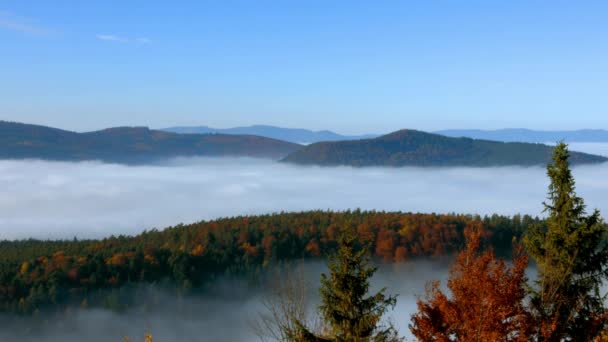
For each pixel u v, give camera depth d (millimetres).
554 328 12820
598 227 14141
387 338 13125
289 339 11812
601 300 14164
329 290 13047
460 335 12672
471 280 12398
